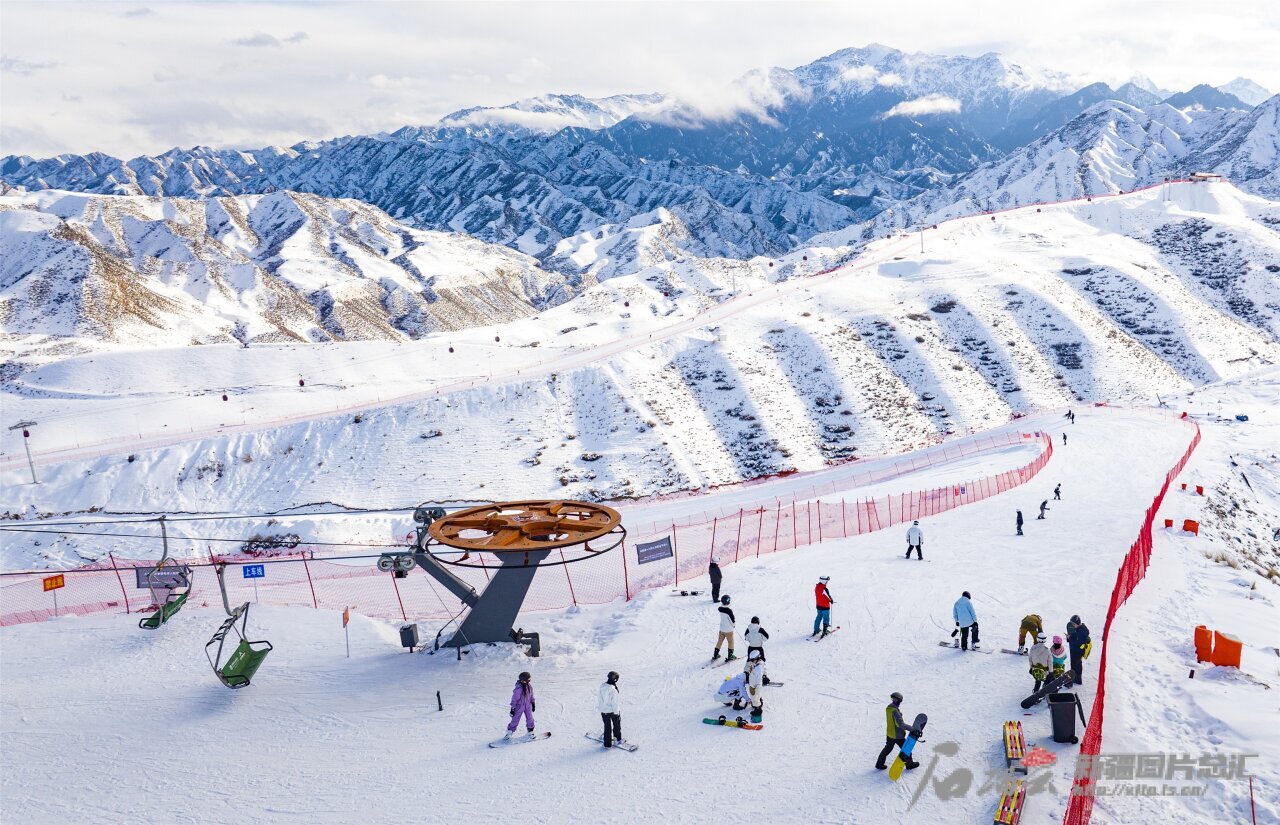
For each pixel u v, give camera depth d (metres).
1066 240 186.75
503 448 91.38
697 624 29.81
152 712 25.58
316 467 86.69
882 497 54.91
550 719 22.97
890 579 32.97
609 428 97.25
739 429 101.62
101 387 112.00
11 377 132.12
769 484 79.88
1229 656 21.80
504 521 28.72
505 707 24.31
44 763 22.58
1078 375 119.88
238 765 21.73
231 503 81.69
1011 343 126.19
